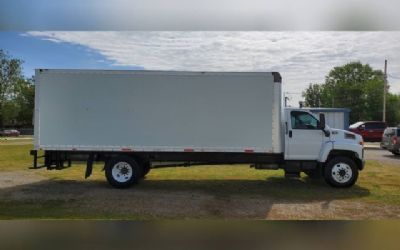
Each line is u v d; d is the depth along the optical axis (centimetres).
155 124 1120
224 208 880
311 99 7244
